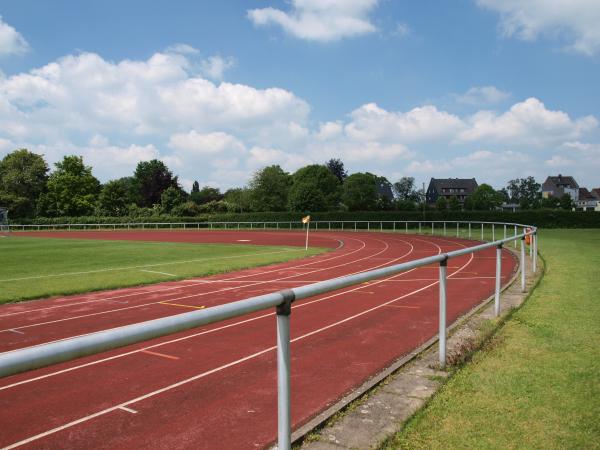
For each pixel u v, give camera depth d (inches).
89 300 457.1
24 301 454.6
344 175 4128.9
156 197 3467.0
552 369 205.9
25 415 187.9
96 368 243.8
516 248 875.4
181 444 160.7
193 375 232.1
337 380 218.5
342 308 385.1
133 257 878.4
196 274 624.4
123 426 176.1
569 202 3511.3
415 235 1528.1
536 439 146.1
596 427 152.9
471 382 194.5
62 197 3051.2
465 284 504.4
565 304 339.3
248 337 303.7
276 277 609.0
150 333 82.3
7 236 1752.0
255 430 170.2
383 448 143.9
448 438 148.3
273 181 2977.4
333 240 1374.3
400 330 312.7
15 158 3073.3
